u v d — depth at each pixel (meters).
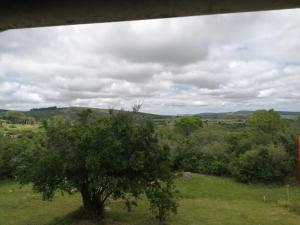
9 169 30.56
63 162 15.77
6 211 19.78
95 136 15.64
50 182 16.33
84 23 2.70
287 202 21.73
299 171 28.88
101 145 15.64
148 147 16.50
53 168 16.09
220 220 17.97
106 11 2.51
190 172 33.28
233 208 20.75
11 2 2.53
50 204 21.42
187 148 34.41
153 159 16.45
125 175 16.34
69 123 17.14
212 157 33.47
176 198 17.88
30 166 16.39
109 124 16.30
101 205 17.45
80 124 16.80
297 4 2.33
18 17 2.62
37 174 16.11
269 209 20.56
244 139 35.19
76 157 15.71
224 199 23.38
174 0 2.36
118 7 2.47
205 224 17.14
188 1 2.36
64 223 16.45
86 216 17.05
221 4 2.37
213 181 29.50
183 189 26.05
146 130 16.45
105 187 16.45
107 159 15.52
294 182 28.61
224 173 32.12
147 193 15.96
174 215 18.70
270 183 28.52
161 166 16.44
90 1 2.45
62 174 16.22
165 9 2.45
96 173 15.60
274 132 38.78
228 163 32.19
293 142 31.14
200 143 36.69
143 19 2.62
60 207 20.62
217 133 39.88
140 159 15.62
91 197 17.34
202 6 2.40
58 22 2.68
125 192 16.09
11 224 17.19
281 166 28.77
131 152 16.28
